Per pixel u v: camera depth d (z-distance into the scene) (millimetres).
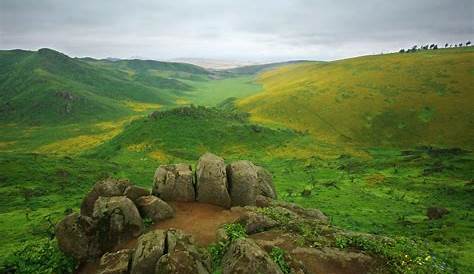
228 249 17781
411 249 19812
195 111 138750
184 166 28156
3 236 44125
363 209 60188
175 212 24062
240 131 125438
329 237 20031
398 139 125062
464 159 89375
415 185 75000
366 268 17531
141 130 126688
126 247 19594
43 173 80312
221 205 25688
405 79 162625
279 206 25953
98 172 85812
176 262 15625
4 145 150250
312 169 94500
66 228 19672
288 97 168500
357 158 106500
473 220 49438
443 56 185000
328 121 142625
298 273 16344
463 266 26922
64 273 18859
